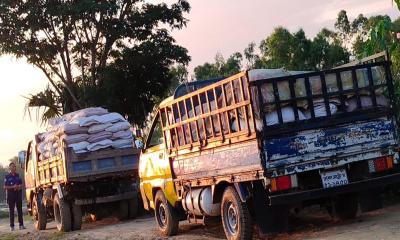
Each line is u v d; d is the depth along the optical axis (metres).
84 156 14.59
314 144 7.54
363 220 8.73
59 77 25.58
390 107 8.02
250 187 7.77
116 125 15.08
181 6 26.12
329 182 7.62
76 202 14.77
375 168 7.86
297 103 7.57
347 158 7.69
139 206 16.05
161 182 10.52
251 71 7.79
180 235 10.54
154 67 26.03
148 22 25.44
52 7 23.81
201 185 8.97
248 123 7.44
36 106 25.16
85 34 25.42
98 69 25.70
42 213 16.81
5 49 24.33
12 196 18.22
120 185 15.29
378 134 7.91
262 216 7.66
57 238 13.62
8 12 23.97
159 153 10.53
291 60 32.66
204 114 8.51
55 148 15.27
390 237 6.94
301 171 7.43
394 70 10.83
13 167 18.31
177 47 26.02
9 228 19.69
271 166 7.29
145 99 26.70
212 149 8.47
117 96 25.67
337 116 7.70
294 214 10.20
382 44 10.98
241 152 7.70
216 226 11.09
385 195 10.23
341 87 7.79
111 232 13.01
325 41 33.25
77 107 25.66
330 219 9.48
